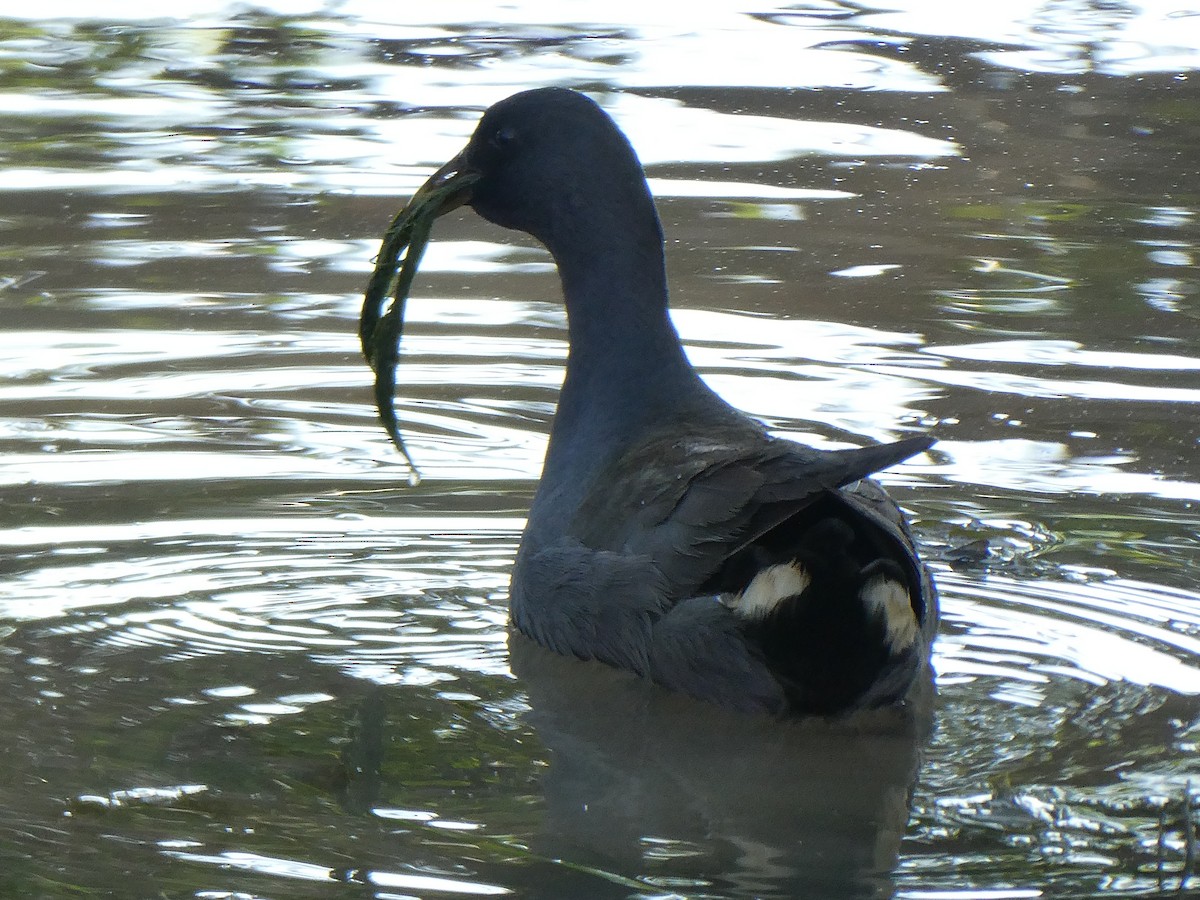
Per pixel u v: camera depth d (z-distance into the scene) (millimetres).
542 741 8539
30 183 19531
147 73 24656
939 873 7105
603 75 24094
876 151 20844
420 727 8617
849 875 7109
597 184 10188
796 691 8711
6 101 23078
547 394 13758
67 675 9047
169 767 8016
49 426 12867
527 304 15828
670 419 10023
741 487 8539
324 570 10555
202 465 12211
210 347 14648
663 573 8914
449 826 7504
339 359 14453
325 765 8109
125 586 10219
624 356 10172
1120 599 10086
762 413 13047
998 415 13141
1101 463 12266
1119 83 24109
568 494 9898
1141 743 8312
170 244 17375
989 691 8922
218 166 20156
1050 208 18734
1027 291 16078
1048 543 10938
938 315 15430
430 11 28594
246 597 10148
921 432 12758
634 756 8414
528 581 9672
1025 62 25281
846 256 17078
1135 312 15508
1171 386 13734
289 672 9188
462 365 14344
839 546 8430
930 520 11312
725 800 7973
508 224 10734
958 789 7895
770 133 21406
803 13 28469
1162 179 19812
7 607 9875
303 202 18781
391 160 20297
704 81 23875
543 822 7582
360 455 12469
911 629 8508
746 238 17609
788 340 14742
